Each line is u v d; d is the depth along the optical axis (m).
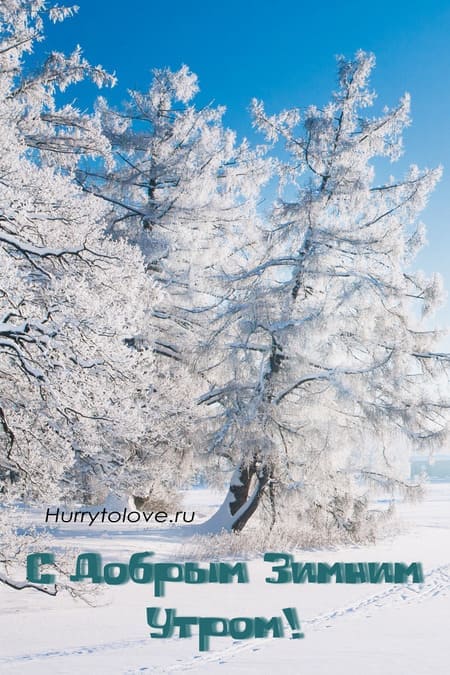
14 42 15.34
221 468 19.27
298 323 17.61
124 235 20.02
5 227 10.48
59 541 15.66
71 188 11.01
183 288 20.23
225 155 22.14
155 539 17.23
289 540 17.97
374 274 18.62
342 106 19.28
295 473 18.09
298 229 18.62
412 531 23.73
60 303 9.59
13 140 11.75
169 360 20.27
